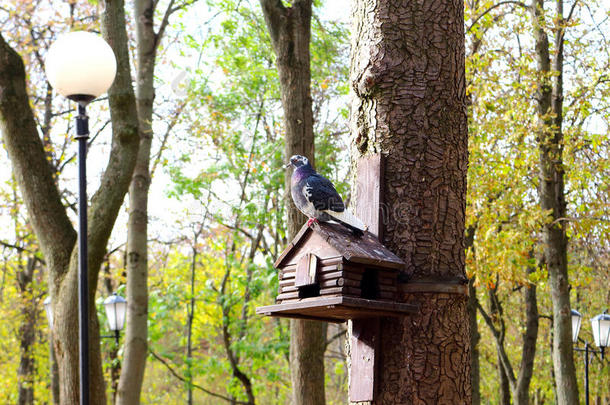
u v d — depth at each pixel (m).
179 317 19.66
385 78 4.21
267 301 20.06
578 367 22.58
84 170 5.03
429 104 4.17
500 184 13.77
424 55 4.21
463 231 4.18
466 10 13.88
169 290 16.17
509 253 12.84
